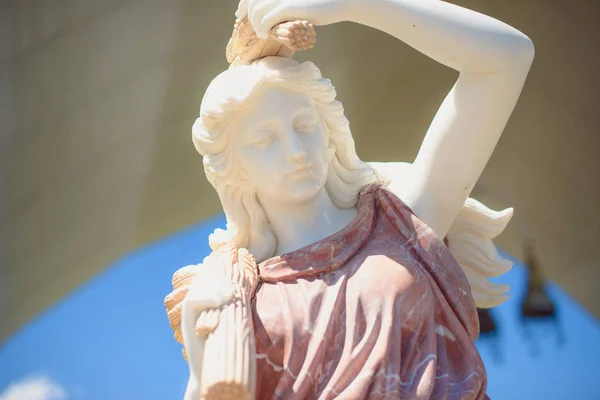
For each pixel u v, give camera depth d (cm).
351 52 1155
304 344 397
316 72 445
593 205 1162
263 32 420
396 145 1213
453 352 410
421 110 1188
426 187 452
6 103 1063
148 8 1052
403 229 430
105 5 1039
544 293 1159
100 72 1082
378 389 380
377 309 399
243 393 359
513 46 432
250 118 436
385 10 421
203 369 366
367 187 452
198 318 386
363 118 1201
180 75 1116
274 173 435
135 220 1173
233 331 374
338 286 409
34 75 1063
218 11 1082
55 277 1161
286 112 435
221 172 443
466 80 444
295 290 413
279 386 390
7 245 1126
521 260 1185
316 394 388
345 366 387
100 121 1110
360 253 425
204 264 428
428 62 1155
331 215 454
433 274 421
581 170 1159
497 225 483
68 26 1041
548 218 1184
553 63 1127
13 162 1095
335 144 461
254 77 435
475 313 424
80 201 1143
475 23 430
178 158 1161
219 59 1123
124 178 1148
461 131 444
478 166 449
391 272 409
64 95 1082
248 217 454
